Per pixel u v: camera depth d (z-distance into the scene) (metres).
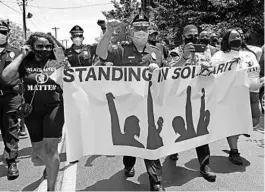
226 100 4.01
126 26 4.26
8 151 4.27
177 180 3.92
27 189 3.85
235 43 4.28
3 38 4.16
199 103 3.81
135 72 3.43
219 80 3.92
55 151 3.38
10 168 4.25
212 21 16.98
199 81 3.77
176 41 18.11
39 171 4.48
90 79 3.42
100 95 3.46
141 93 3.46
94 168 4.49
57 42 3.78
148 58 3.70
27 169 4.57
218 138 3.98
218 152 5.00
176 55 5.15
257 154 4.89
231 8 16.19
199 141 3.83
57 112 3.35
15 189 3.86
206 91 3.84
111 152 3.51
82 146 3.44
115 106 3.48
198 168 4.32
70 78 3.35
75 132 3.40
